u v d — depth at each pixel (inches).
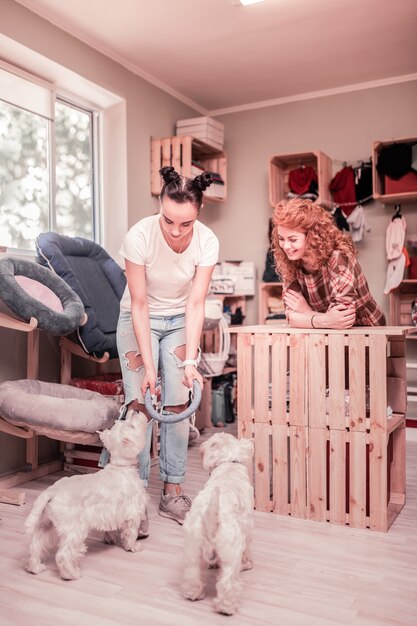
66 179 151.0
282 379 90.9
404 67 166.2
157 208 173.2
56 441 128.6
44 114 137.9
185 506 89.0
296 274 95.7
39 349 124.6
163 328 90.7
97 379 127.6
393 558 75.0
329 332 87.0
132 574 69.6
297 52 154.5
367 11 132.7
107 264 136.7
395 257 166.6
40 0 125.3
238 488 63.1
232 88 180.2
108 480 71.9
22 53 127.9
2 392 97.4
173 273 86.6
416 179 162.7
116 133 159.5
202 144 178.4
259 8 130.6
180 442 91.0
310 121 186.4
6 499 98.4
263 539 81.1
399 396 97.2
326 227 89.2
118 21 135.2
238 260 196.4
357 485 85.7
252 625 58.2
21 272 109.6
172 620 59.2
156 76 168.9
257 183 194.7
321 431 87.9
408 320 171.6
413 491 105.1
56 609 61.3
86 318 115.0
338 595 64.9
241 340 94.0
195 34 142.6
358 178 174.1
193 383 79.3
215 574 70.2
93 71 145.4
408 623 58.9
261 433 92.4
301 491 89.7
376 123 177.3
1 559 74.2
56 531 69.6
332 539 81.4
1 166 129.6
